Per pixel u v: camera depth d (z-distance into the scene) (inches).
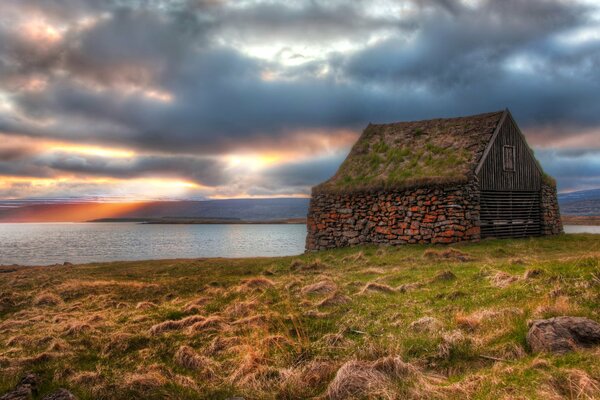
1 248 2839.6
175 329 424.5
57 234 5772.6
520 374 237.8
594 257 426.6
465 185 951.6
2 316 551.2
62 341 391.9
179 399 272.5
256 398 267.3
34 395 280.8
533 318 311.3
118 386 289.0
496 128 1064.8
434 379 257.8
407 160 1144.8
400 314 397.1
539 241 996.6
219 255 1950.1
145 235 5083.7
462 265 640.4
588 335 266.5
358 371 265.0
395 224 1032.2
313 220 1216.8
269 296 530.6
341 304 460.8
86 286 706.2
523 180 1119.6
